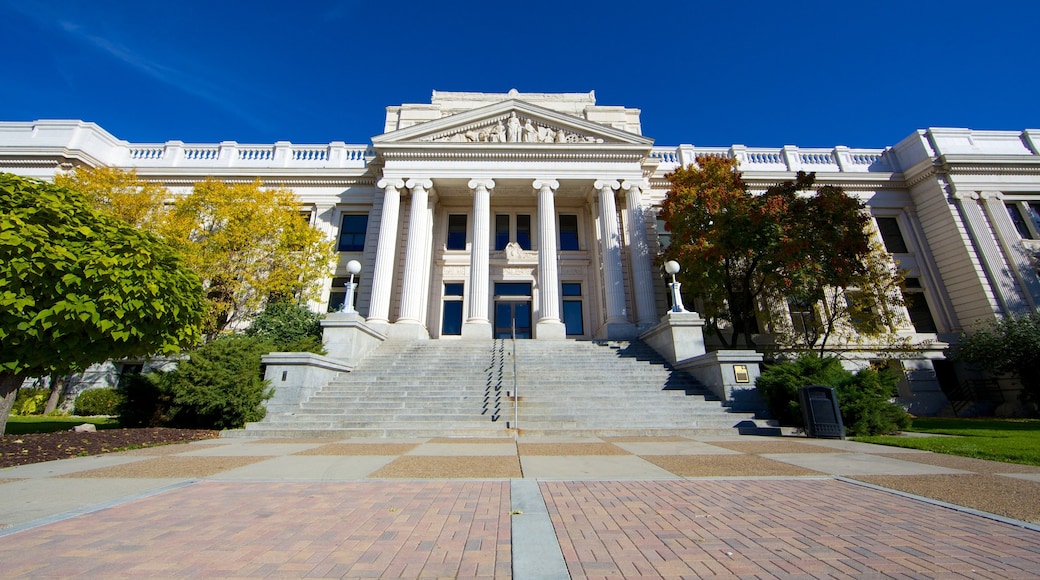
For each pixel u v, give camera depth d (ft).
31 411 59.41
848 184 83.87
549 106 89.40
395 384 44.98
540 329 65.77
